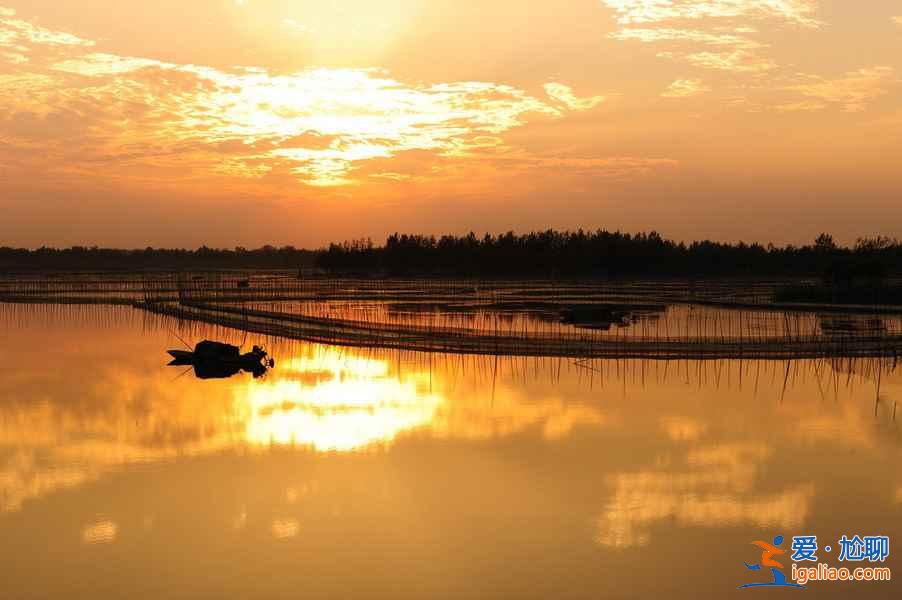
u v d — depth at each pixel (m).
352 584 17.50
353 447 27.84
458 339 55.34
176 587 17.44
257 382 41.47
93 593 17.23
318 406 34.84
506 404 34.94
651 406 34.34
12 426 30.92
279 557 18.77
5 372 43.91
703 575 17.95
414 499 22.39
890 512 21.45
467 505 21.98
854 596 16.98
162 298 100.69
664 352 49.53
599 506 21.81
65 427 30.78
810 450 27.22
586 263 185.12
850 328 63.34
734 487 23.45
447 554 18.64
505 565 18.42
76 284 138.62
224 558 18.64
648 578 17.69
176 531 20.33
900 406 34.25
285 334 60.78
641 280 164.25
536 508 21.83
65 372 44.19
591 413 33.03
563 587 17.34
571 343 52.62
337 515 21.42
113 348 54.75
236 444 28.31
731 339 53.75
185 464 25.91
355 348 54.19
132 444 28.39
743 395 36.75
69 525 20.73
